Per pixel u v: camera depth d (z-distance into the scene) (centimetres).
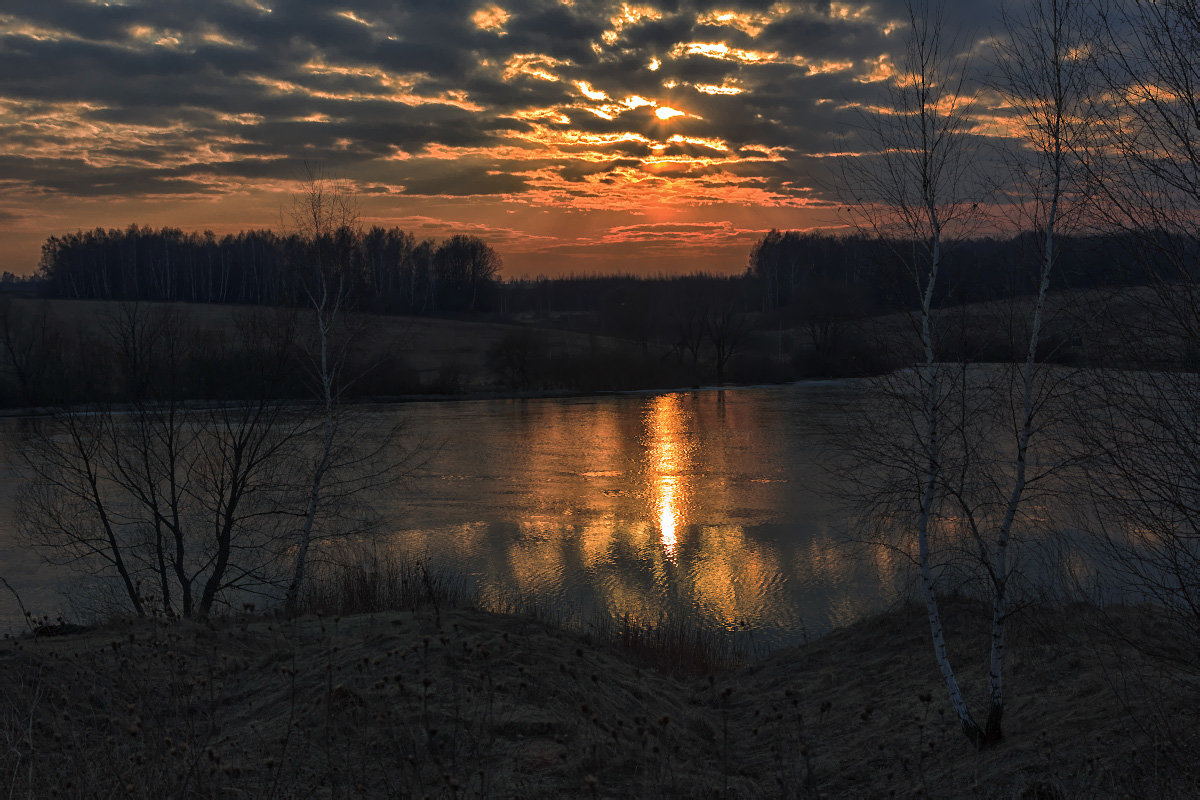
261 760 724
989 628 1248
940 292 950
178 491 2966
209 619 1248
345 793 673
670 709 1052
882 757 905
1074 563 1223
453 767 729
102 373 2286
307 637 1154
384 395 7862
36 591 2289
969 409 942
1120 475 780
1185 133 748
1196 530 738
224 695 912
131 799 589
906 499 1042
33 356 6450
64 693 812
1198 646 848
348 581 1972
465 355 10438
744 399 7788
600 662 1162
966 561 1144
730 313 10512
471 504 3369
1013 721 930
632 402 7738
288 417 2347
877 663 1252
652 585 2278
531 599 2136
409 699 852
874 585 2223
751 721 1088
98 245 14575
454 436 5416
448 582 2244
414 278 15175
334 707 829
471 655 984
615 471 4122
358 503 2747
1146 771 700
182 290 14000
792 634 1848
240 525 2319
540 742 795
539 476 4000
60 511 2266
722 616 2002
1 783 612
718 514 3162
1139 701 852
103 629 1188
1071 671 1010
